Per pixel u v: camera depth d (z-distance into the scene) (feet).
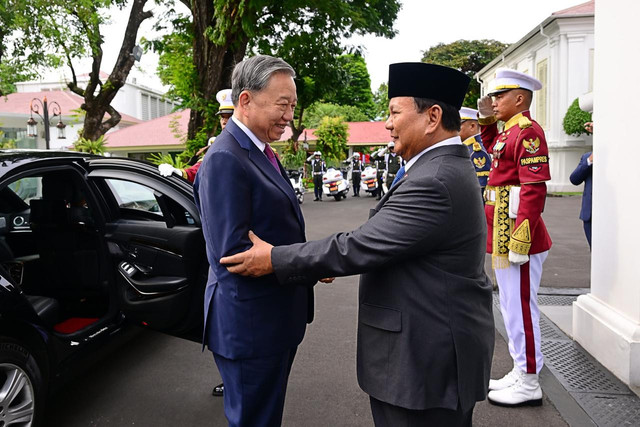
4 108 101.04
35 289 11.32
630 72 10.30
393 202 5.43
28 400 8.36
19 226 11.85
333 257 5.40
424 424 5.64
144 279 10.05
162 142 90.48
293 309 6.34
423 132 5.65
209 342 6.37
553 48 63.62
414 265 5.52
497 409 9.81
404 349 5.50
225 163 5.71
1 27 44.32
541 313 15.28
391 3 45.83
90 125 46.93
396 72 5.69
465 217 5.43
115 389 10.93
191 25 40.68
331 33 46.34
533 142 9.37
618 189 10.91
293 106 6.14
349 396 10.62
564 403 9.80
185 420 9.66
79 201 11.23
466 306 5.55
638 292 10.37
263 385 6.16
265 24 42.22
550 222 36.78
